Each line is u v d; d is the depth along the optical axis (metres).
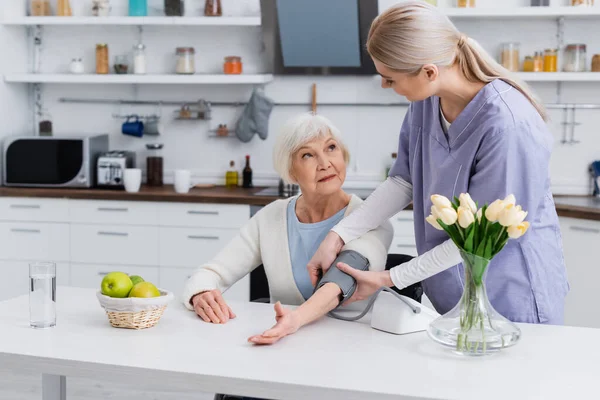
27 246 4.55
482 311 1.63
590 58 4.59
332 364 1.59
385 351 1.68
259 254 2.24
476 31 4.65
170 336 1.78
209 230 4.36
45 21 4.72
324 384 1.47
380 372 1.54
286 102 4.86
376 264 2.04
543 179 1.92
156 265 4.43
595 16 4.43
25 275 4.57
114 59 4.97
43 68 5.08
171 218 4.39
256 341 1.71
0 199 4.55
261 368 1.56
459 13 4.37
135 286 1.84
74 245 4.51
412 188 2.19
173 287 4.43
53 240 4.52
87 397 3.51
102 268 4.49
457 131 1.94
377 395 1.44
